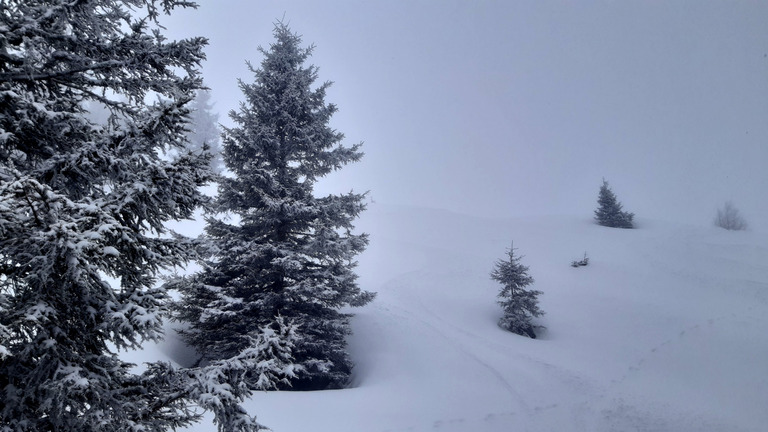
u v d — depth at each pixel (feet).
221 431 16.29
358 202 56.34
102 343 15.99
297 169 57.93
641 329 93.97
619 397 60.34
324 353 52.85
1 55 15.69
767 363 74.95
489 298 107.34
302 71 60.34
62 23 16.40
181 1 17.90
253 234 54.13
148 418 15.67
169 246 16.40
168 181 14.39
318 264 55.67
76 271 12.05
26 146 17.16
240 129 53.57
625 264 140.26
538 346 80.59
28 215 12.84
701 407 59.11
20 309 13.48
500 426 47.98
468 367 63.77
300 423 39.96
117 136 14.99
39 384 13.94
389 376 58.54
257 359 17.69
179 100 14.78
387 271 120.57
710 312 102.99
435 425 45.16
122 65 17.11
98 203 14.06
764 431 53.01
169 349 53.67
